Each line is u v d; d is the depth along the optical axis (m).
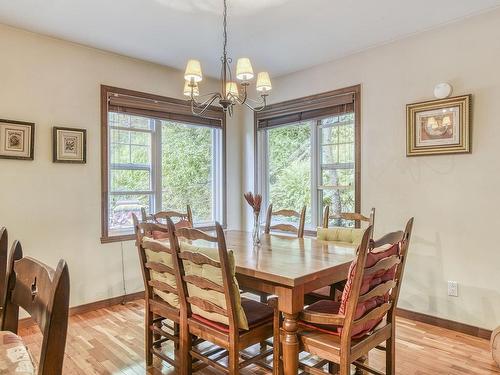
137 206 3.78
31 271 1.06
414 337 2.71
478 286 2.73
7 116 2.87
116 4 2.53
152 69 3.75
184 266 1.93
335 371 2.11
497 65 2.64
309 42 3.21
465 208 2.80
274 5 2.55
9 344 1.00
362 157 3.43
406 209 3.13
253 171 4.51
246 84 2.45
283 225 3.10
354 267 1.54
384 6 2.58
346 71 3.55
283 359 1.75
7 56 2.88
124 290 3.54
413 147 3.06
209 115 4.30
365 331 1.72
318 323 1.68
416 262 3.06
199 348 2.48
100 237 3.38
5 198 2.86
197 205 4.33
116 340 2.66
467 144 2.77
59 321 0.79
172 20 2.78
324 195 3.88
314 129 3.95
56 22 2.81
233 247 2.38
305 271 1.74
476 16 2.73
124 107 3.56
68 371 2.21
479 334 2.71
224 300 1.76
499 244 2.64
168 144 4.05
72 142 3.20
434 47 2.96
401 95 3.16
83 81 3.28
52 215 3.10
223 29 2.93
